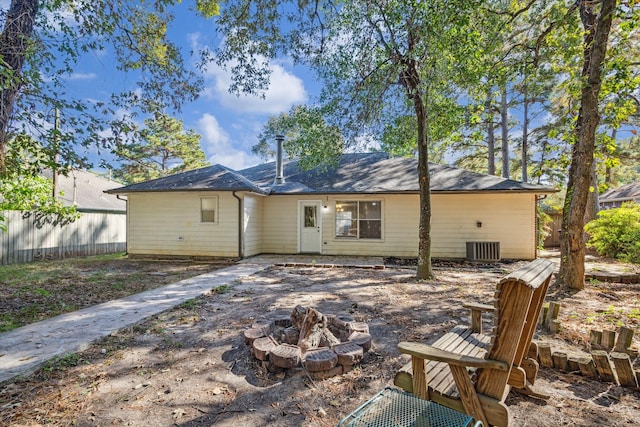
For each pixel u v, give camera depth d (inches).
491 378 70.1
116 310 185.6
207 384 105.2
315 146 311.0
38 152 211.3
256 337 128.7
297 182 486.3
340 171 503.8
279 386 103.7
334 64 257.6
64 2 206.1
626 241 398.0
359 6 229.8
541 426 83.2
